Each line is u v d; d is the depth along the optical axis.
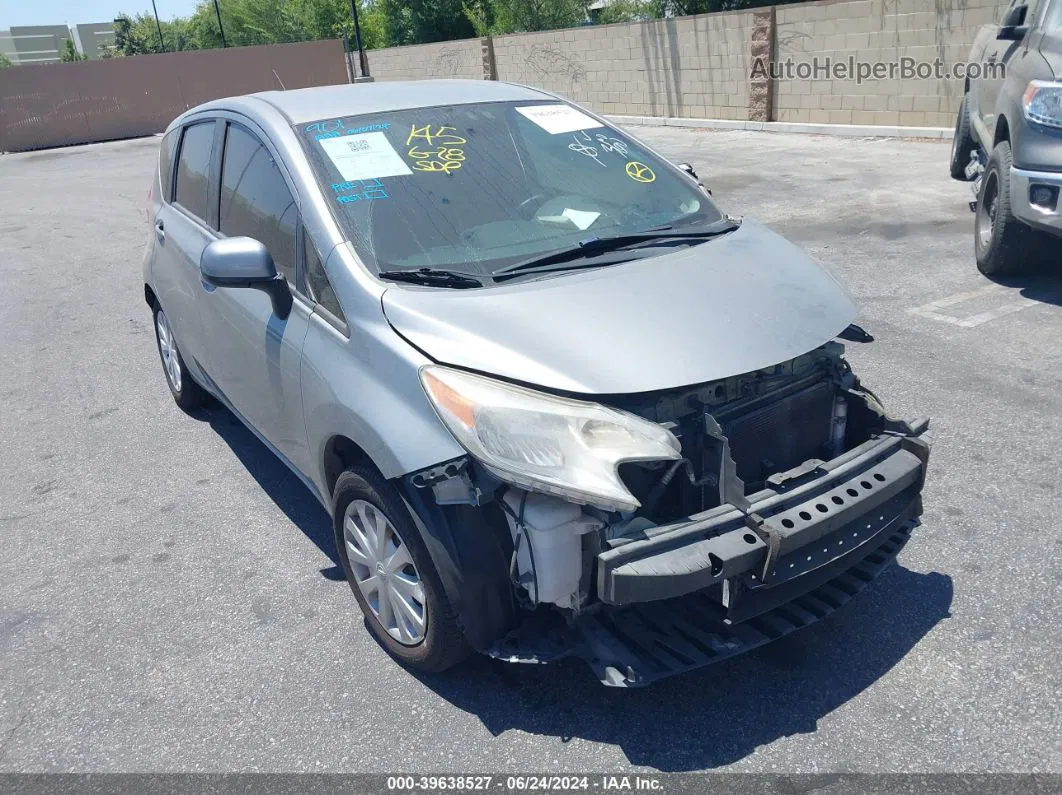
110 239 11.98
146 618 3.59
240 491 4.63
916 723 2.74
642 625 2.78
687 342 2.73
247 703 3.05
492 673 3.09
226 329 4.01
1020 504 3.87
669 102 18.69
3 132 27.50
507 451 2.50
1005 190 6.39
